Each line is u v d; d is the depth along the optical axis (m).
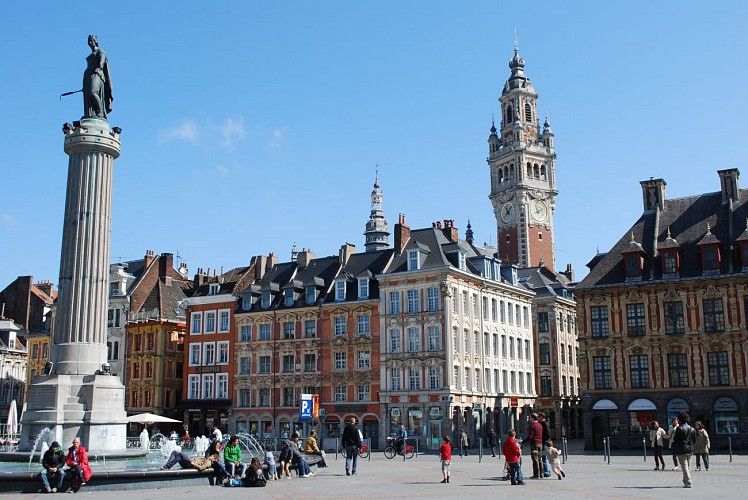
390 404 68.56
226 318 80.50
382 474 35.47
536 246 130.62
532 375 83.06
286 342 75.94
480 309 73.75
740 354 54.28
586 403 58.62
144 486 27.72
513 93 136.25
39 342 92.44
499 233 134.00
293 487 28.67
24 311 100.50
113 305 86.81
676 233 60.19
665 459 44.56
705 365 55.38
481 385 72.12
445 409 65.81
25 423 34.59
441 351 67.06
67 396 34.78
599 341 59.00
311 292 76.31
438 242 72.00
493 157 137.38
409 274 69.75
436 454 59.47
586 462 42.28
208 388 80.12
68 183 37.75
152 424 81.25
